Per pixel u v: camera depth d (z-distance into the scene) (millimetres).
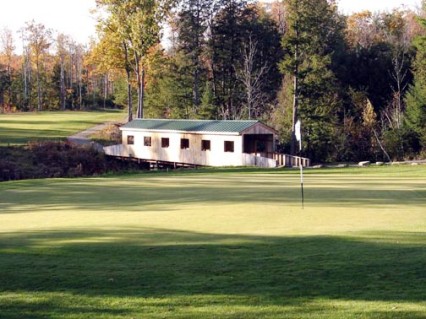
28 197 24094
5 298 8078
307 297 7930
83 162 54062
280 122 57594
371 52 66938
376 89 65125
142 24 60844
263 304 7664
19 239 12766
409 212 16281
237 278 8922
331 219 15039
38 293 8289
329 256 10180
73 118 86188
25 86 107125
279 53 72500
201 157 49500
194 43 69312
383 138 55594
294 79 52531
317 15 54094
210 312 7371
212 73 71438
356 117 60344
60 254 10859
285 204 18734
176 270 9461
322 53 58969
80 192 25656
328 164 50844
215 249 11086
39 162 52750
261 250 10883
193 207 18469
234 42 70375
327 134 54219
